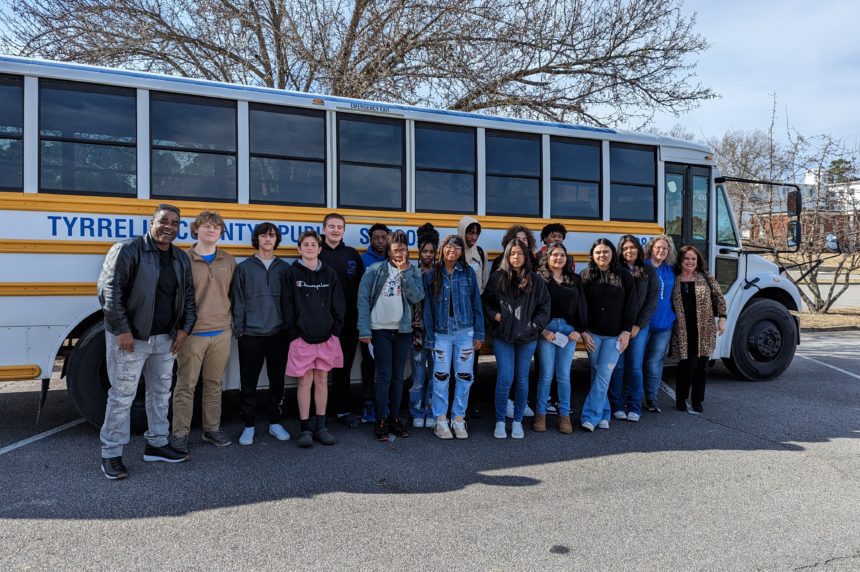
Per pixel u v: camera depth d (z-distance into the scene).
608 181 6.94
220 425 5.62
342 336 5.57
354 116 5.80
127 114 4.99
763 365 7.86
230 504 3.82
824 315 15.23
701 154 7.54
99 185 4.92
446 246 5.09
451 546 3.31
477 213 6.29
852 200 15.05
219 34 11.52
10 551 3.17
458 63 11.34
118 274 4.01
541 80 12.79
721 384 7.73
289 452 4.86
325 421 5.55
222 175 5.31
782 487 4.27
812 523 3.68
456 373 5.31
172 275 4.31
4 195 4.63
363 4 11.68
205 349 4.71
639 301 5.71
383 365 5.14
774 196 14.47
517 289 5.21
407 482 4.25
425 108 6.07
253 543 3.30
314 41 11.62
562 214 6.72
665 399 6.89
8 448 4.83
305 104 5.57
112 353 4.14
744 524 3.65
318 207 5.64
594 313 5.54
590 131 6.84
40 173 4.75
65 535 3.36
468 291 5.25
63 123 4.81
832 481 4.39
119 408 4.17
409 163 5.99
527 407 6.30
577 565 3.12
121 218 4.95
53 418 5.74
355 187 5.80
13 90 4.68
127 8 11.18
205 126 5.24
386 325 5.08
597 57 12.53
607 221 6.93
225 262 4.81
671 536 3.47
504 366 5.30
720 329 6.21
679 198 7.44
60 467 4.41
